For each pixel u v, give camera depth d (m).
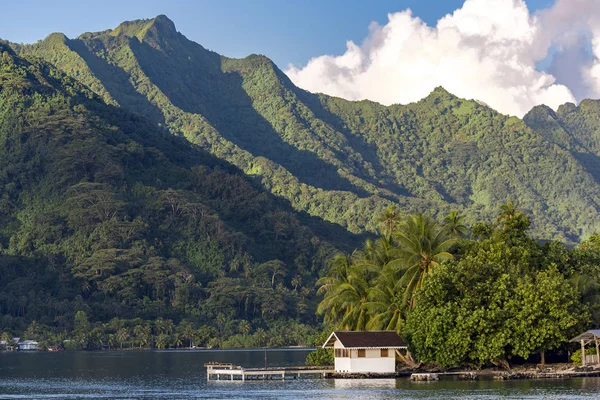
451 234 136.38
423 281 119.00
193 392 117.44
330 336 123.19
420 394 100.12
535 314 110.12
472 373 119.31
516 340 110.56
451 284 113.62
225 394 111.56
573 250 137.38
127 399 109.94
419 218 123.06
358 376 121.38
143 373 175.75
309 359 150.88
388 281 124.88
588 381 109.88
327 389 109.81
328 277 141.88
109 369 196.38
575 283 121.50
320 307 132.00
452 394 99.12
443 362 112.88
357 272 129.75
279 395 106.19
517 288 112.94
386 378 120.94
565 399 92.06
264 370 135.62
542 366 123.69
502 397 95.12
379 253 132.00
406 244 121.75
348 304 132.12
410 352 123.44
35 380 154.75
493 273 114.81
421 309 114.56
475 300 112.06
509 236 130.75
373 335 120.06
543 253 132.50
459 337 110.06
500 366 123.81
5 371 191.38
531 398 93.62
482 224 135.75
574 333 115.12
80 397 114.69
